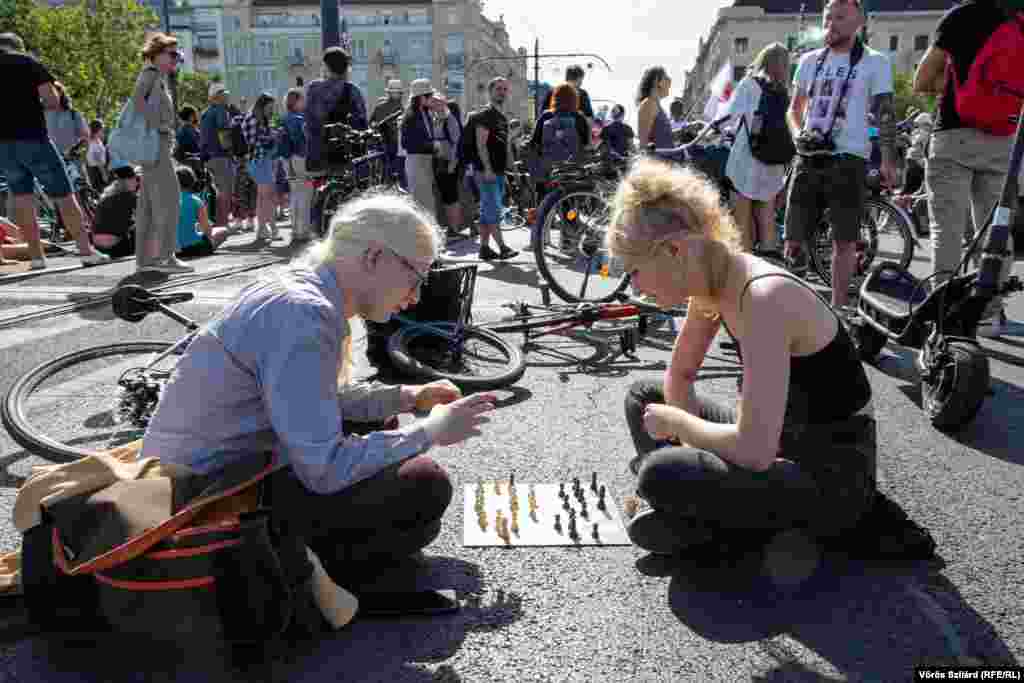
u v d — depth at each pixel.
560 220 5.80
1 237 8.27
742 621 2.02
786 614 2.05
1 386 3.85
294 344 1.80
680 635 1.97
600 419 3.49
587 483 2.84
